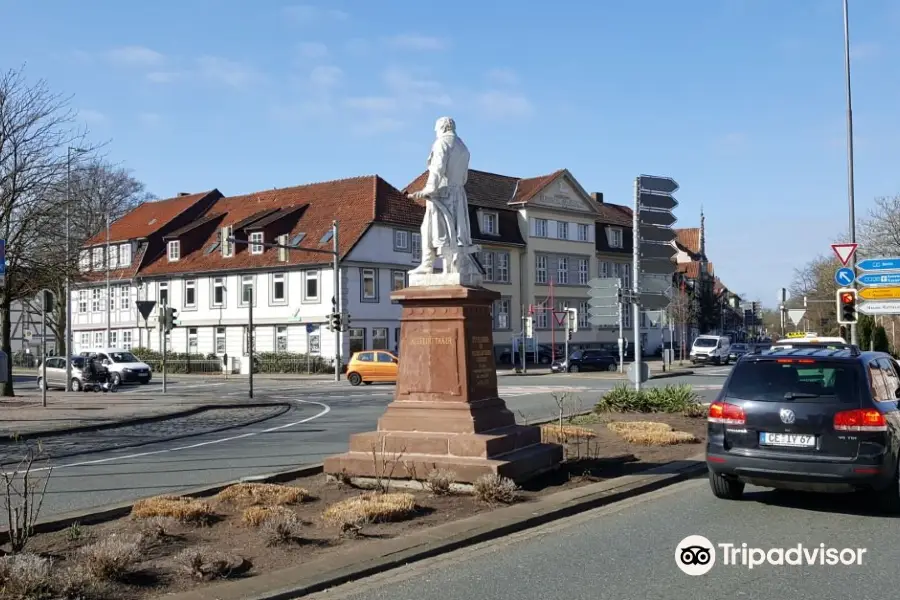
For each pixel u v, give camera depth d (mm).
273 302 53656
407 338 10445
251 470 12078
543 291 64750
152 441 16312
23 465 12812
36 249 26094
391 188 55562
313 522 8078
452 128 10930
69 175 26781
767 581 6434
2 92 25016
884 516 8773
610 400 19156
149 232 61625
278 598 5926
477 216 60531
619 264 73125
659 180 19219
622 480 10320
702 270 96562
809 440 8758
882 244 42781
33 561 5996
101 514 8305
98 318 64438
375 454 9719
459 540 7406
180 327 58312
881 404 8812
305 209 55750
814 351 9359
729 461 9094
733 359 61781
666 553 7242
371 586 6297
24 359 66938
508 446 10070
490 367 10695
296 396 30531
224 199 64312
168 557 6836
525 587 6258
